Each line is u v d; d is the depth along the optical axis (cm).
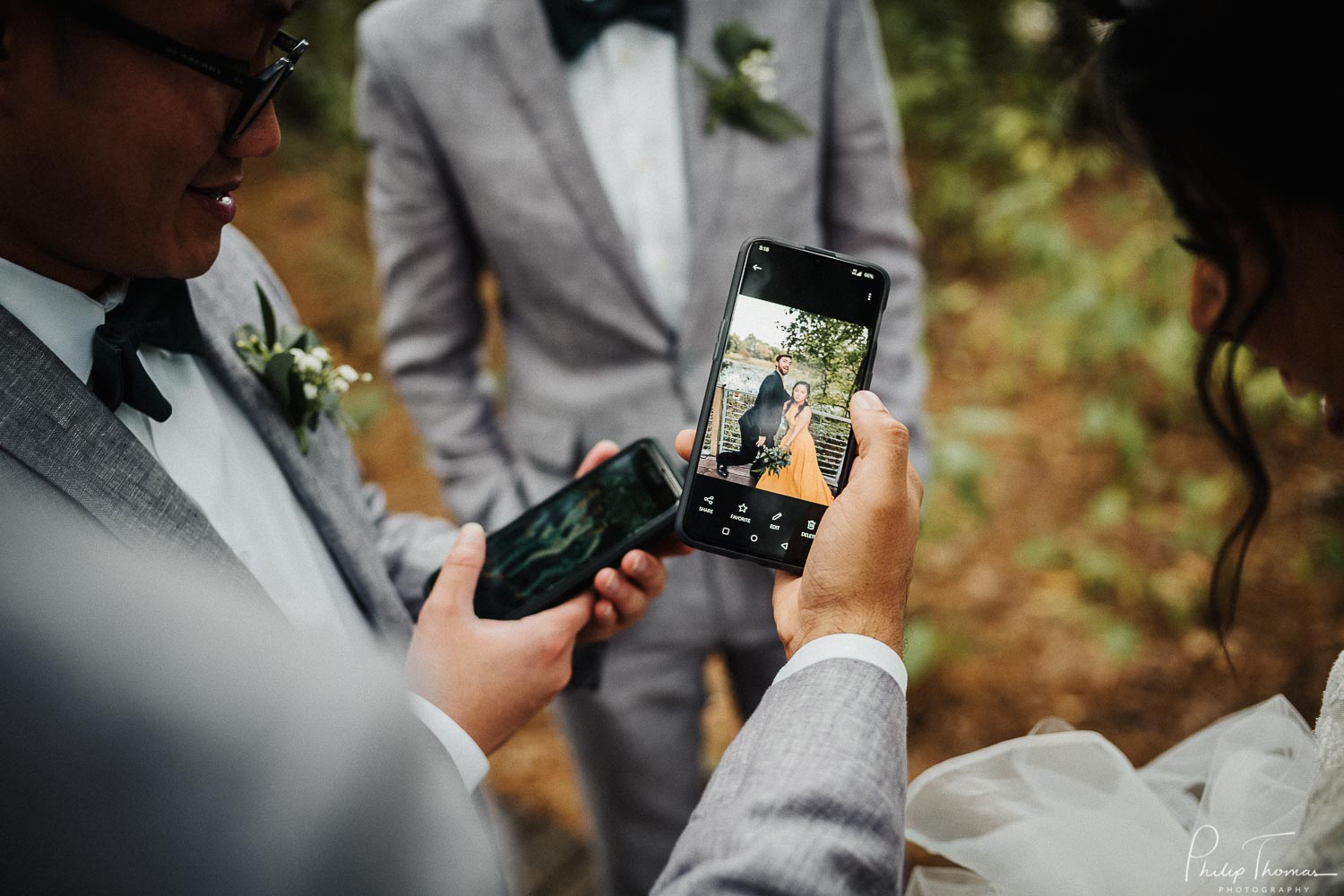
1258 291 82
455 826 45
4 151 82
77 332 96
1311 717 256
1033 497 348
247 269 130
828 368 117
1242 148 76
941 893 104
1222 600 291
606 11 177
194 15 80
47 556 46
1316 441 325
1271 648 278
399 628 129
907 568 95
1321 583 291
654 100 183
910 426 194
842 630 92
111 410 94
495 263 189
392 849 43
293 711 43
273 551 112
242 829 41
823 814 76
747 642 192
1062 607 305
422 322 200
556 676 116
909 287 199
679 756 198
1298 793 98
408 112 185
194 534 92
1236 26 73
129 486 89
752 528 115
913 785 109
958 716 275
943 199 481
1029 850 100
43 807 41
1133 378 377
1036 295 444
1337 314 79
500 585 123
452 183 191
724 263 181
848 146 195
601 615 123
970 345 430
